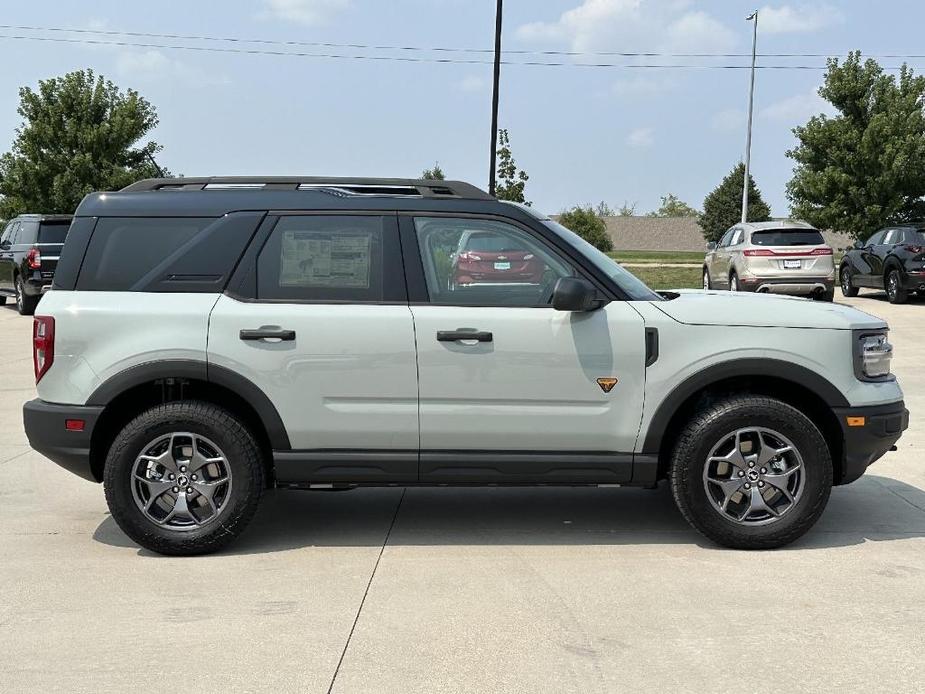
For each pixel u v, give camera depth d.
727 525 5.04
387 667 3.66
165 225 5.14
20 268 18.67
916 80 29.09
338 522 5.71
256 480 5.05
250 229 5.12
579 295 4.81
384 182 5.34
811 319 5.06
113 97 31.12
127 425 5.02
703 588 4.52
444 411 5.01
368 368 5.00
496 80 22.41
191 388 5.26
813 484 5.00
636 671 3.62
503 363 4.98
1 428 8.46
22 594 4.48
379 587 4.55
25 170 29.81
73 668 3.67
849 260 22.03
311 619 4.15
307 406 5.02
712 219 62.97
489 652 3.80
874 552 5.05
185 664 3.70
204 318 5.00
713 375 4.99
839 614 4.18
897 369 11.59
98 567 4.88
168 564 4.93
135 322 5.00
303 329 4.99
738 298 5.39
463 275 5.10
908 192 29.19
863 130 29.19
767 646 3.84
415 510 5.97
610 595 4.43
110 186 29.66
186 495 5.05
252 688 3.50
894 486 6.45
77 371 5.02
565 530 5.52
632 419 5.03
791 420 4.96
